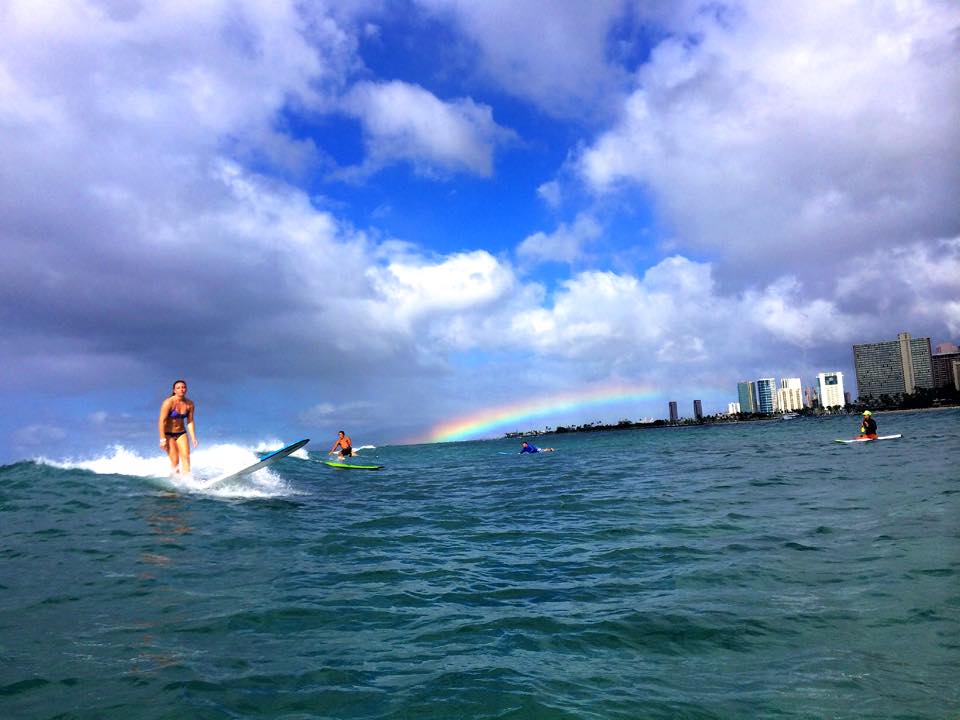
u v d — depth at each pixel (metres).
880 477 15.17
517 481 20.94
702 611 5.54
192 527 9.78
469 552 8.66
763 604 5.67
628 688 3.95
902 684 3.87
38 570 6.97
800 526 9.43
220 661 4.42
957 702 3.60
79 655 4.47
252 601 5.99
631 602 5.95
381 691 3.92
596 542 9.11
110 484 13.18
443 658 4.55
